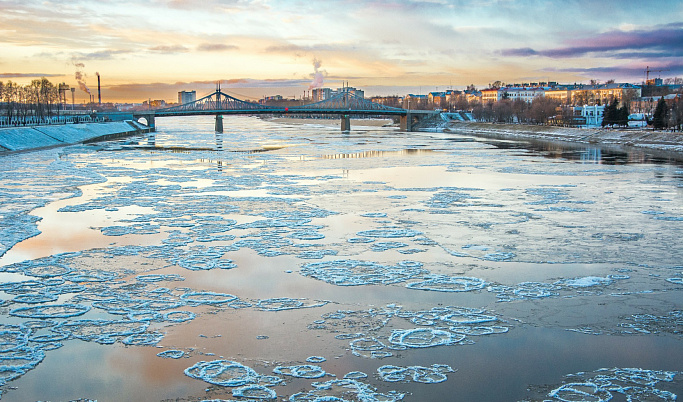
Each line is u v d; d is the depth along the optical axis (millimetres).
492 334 25016
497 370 21922
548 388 20656
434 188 65312
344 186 67312
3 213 50000
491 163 94250
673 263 35156
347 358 22781
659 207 53094
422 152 118062
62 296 29406
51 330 25328
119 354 23109
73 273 33000
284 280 31922
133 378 21281
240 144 145750
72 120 191000
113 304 28312
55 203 55438
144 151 121250
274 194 61406
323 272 33312
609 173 79625
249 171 83625
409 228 44531
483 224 45875
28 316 26812
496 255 36906
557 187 65938
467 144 142125
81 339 24438
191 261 35375
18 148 114625
